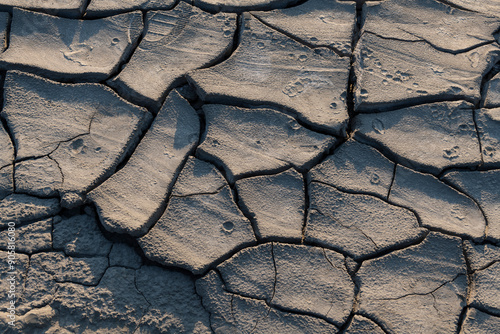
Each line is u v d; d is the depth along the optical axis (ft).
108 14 9.69
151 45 9.21
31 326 6.55
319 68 9.02
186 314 6.86
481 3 10.14
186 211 7.52
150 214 7.40
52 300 6.79
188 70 8.91
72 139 8.13
